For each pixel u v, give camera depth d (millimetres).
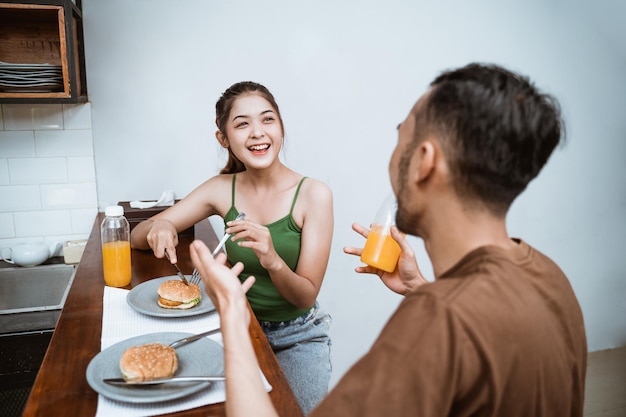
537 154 621
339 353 2773
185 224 1772
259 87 1614
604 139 2979
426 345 545
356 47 2465
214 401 896
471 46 2646
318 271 1593
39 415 844
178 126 2297
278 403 888
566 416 645
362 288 2729
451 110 610
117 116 2211
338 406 554
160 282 1416
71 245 2064
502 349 558
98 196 2262
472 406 562
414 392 535
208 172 2379
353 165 2586
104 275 1450
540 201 2953
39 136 2094
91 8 2088
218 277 764
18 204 2127
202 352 1034
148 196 2326
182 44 2232
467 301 567
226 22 2268
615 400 2582
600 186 3033
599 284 3172
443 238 670
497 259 618
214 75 2301
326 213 1612
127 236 1453
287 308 1657
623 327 3264
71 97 1827
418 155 649
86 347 1080
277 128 1593
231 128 1585
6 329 1620
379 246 1140
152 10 2166
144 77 2213
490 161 602
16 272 2020
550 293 647
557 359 614
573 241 3066
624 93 2951
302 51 2395
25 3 1716
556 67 2812
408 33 2527
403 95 2588
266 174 1652
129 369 920
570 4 2742
